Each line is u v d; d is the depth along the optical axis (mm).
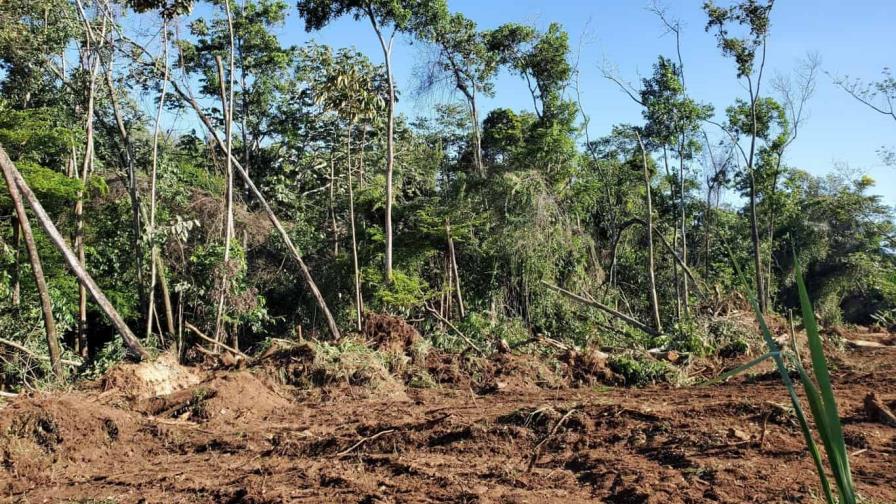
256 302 18219
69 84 18078
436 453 7117
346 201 24266
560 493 5566
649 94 26438
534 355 13578
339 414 9812
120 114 18641
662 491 5262
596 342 17562
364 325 14320
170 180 20219
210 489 6348
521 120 26688
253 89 26547
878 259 33625
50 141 16844
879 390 8750
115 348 14227
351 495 5871
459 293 21391
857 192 34562
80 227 17203
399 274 21047
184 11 15516
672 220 31578
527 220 21688
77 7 17078
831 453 2209
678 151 27219
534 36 26094
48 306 11672
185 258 18688
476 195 23641
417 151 27719
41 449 7719
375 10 21562
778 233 34531
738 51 24266
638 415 7453
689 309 19094
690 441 6445
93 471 7402
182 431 8805
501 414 8391
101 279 19516
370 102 18234
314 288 18156
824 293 33531
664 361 13000
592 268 24094
